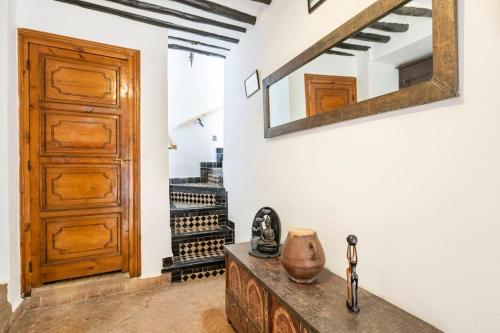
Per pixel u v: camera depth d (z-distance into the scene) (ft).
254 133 8.36
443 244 3.30
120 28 8.02
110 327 6.03
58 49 7.35
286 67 6.36
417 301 3.59
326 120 5.12
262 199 7.86
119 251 8.05
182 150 13.79
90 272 7.68
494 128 2.82
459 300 3.14
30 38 7.00
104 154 7.89
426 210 3.48
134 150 8.20
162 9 7.82
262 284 4.53
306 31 5.88
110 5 7.67
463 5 3.08
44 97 7.20
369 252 4.32
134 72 8.21
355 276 3.66
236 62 9.87
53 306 6.93
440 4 3.24
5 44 6.23
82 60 7.64
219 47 10.30
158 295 7.55
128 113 8.21
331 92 5.02
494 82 2.81
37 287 7.04
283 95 6.59
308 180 5.81
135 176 8.18
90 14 7.66
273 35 7.23
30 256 6.95
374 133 4.21
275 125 6.97
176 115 13.69
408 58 3.66
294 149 6.31
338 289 4.31
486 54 2.88
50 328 5.99
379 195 4.14
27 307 6.72
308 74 5.65
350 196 4.68
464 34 3.07
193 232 9.55
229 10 7.78
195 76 14.16
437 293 3.36
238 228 9.57
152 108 8.43
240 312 5.50
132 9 7.85
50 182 7.26
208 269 8.82
